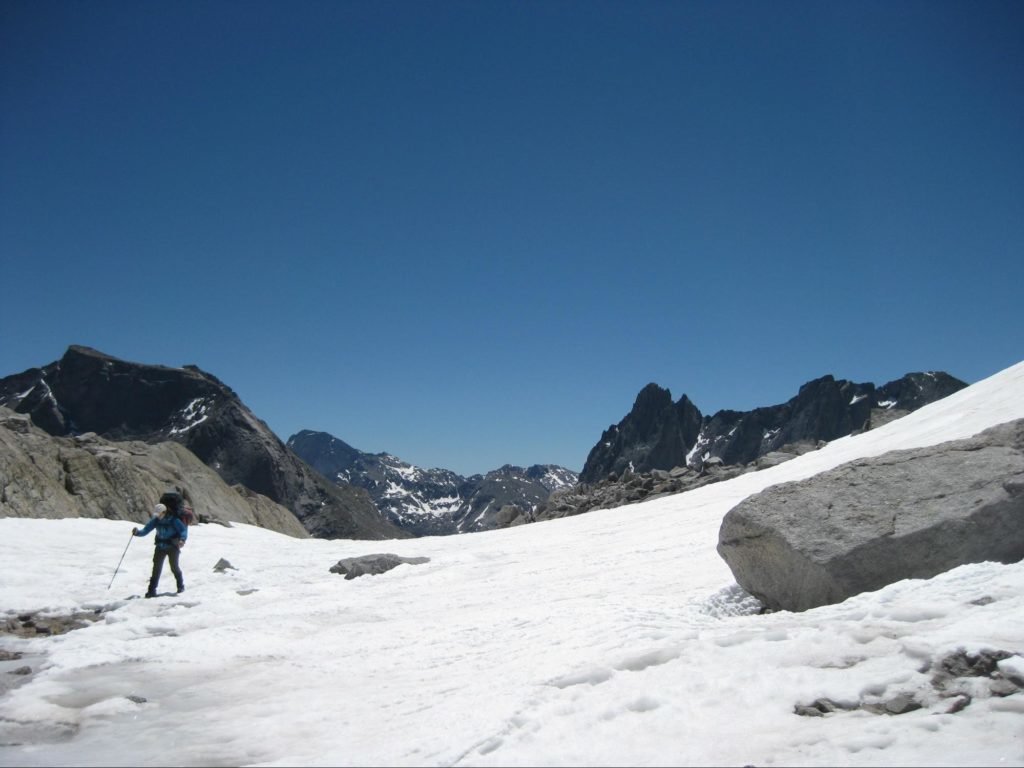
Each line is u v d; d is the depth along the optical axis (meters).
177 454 46.84
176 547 18.14
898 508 10.39
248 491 51.97
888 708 6.24
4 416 37.66
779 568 10.62
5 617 15.73
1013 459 10.62
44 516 30.80
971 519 9.86
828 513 10.62
